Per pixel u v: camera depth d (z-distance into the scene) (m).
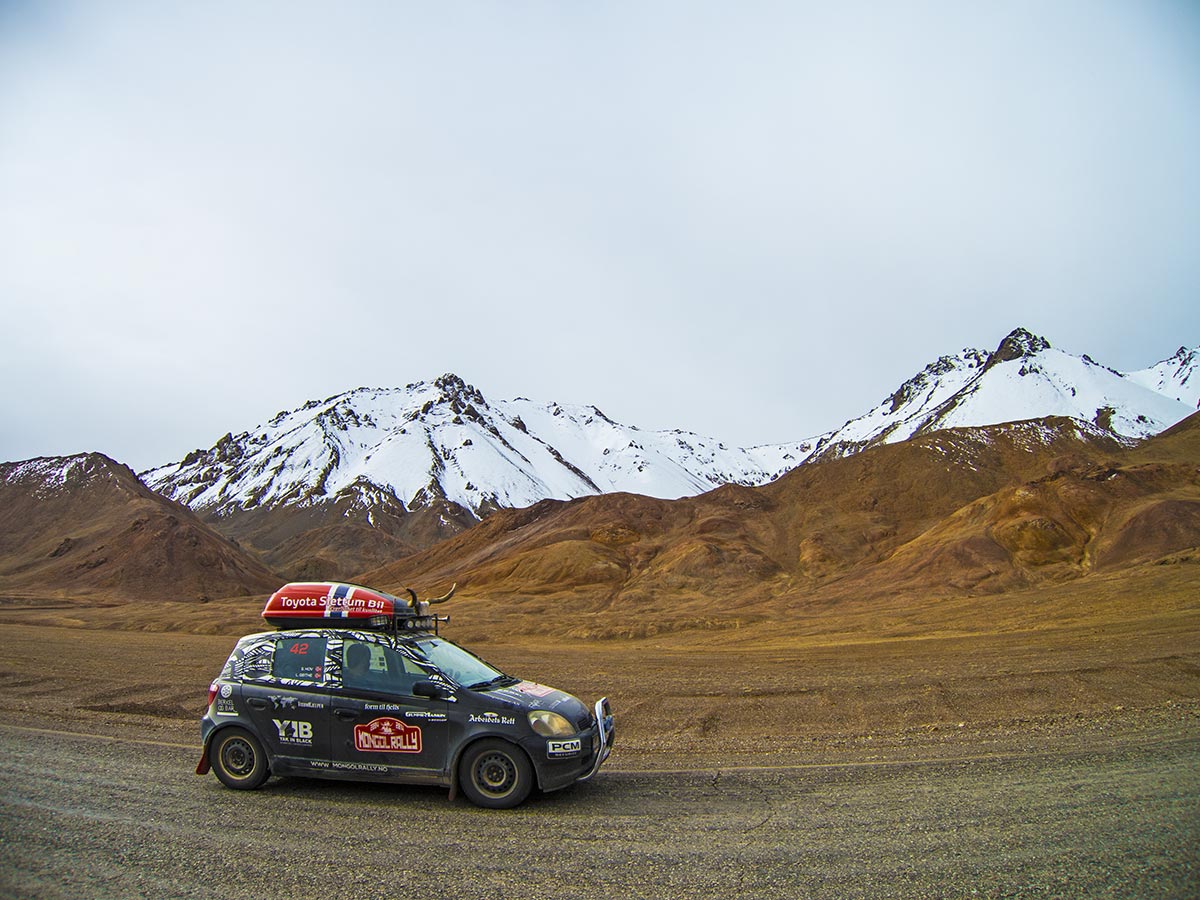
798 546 76.56
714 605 59.59
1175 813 7.02
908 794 8.02
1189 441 77.38
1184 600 32.59
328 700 8.35
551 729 7.97
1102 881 5.57
